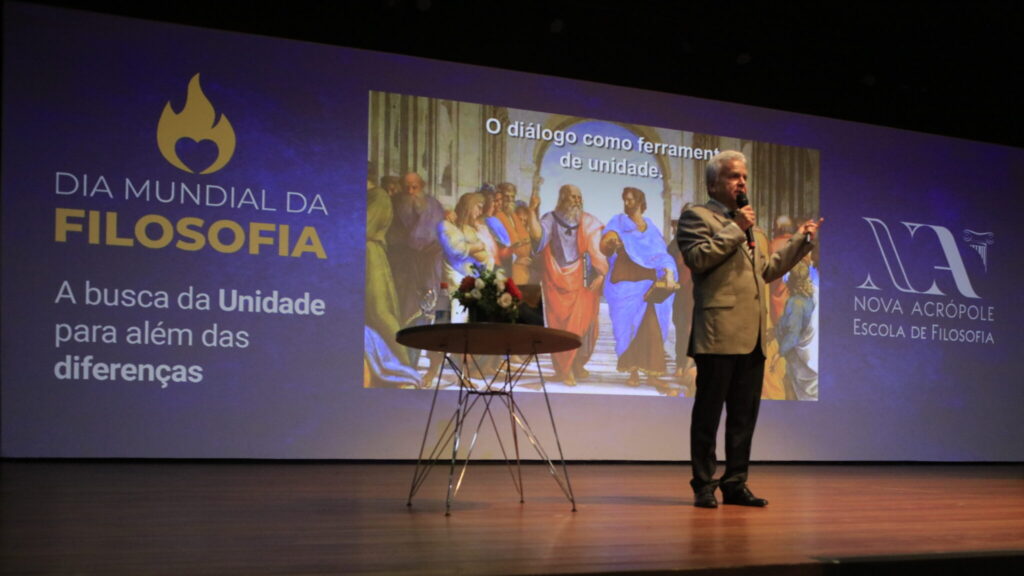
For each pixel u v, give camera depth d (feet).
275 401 21.12
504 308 11.97
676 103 24.63
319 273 21.57
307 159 21.68
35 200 19.77
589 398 23.11
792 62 25.57
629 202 23.93
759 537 9.70
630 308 23.62
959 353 27.30
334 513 11.50
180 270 20.65
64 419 19.77
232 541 9.02
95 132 20.26
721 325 12.88
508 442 22.48
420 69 22.58
